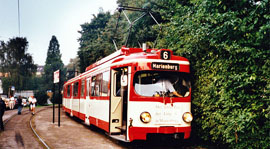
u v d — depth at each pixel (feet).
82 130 38.22
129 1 81.51
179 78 24.89
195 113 25.93
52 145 26.40
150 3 54.44
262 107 18.85
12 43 186.50
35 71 197.57
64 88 75.15
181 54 27.58
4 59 184.24
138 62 23.86
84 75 42.93
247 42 19.26
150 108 23.18
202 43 23.72
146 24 58.34
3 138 30.25
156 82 24.08
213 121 23.18
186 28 24.71
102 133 35.58
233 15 19.25
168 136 23.99
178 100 24.07
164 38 33.35
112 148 25.34
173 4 33.01
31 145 26.20
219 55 22.41
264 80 18.26
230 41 20.26
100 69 32.78
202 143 27.20
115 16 87.20
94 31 114.73
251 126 19.39
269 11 17.94
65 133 34.81
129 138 23.35
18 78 181.98
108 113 28.04
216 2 20.83
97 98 32.99
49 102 173.06
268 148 19.04
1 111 36.91
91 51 81.35
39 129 38.22
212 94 22.70
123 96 27.48
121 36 71.26
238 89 20.27
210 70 23.75
